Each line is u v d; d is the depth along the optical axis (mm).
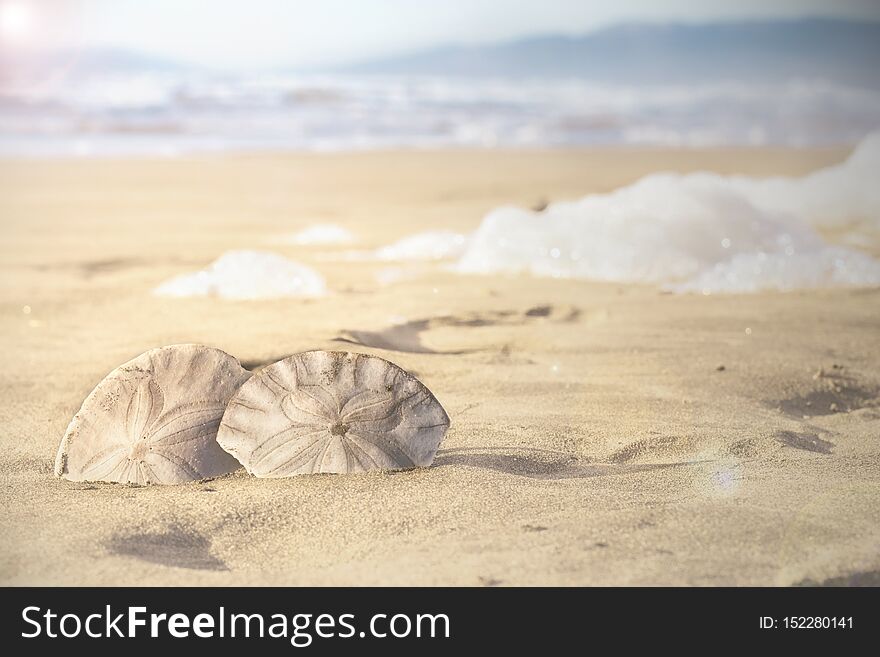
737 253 5832
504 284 5395
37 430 3041
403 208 8664
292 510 2293
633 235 5949
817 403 3418
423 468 2553
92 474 2514
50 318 4578
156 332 4199
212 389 2574
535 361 3828
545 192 9633
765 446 2855
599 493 2428
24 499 2385
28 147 13773
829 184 8172
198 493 2395
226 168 11680
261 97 19828
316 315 4488
